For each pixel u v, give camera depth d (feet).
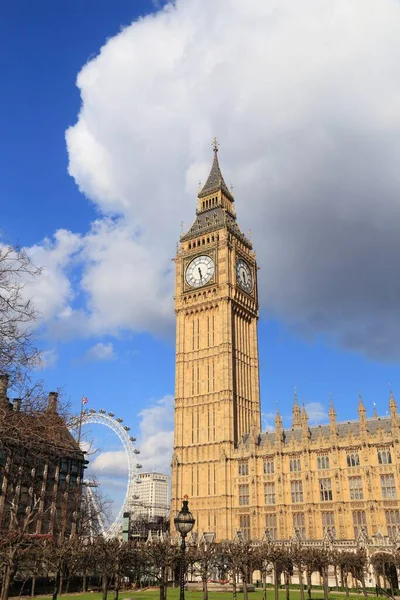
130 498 447.01
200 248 424.05
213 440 367.25
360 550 259.19
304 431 334.85
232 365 383.65
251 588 274.77
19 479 93.20
